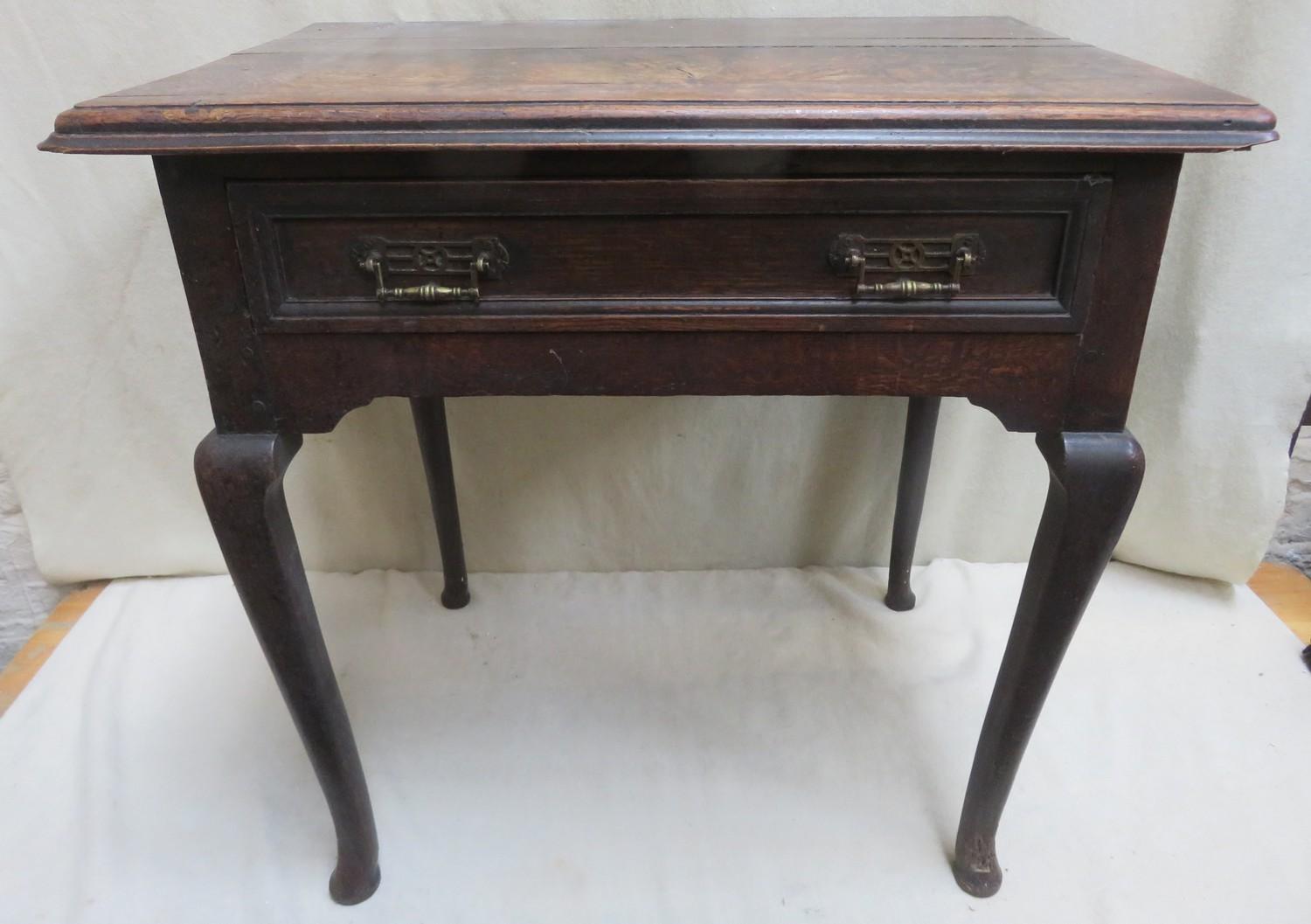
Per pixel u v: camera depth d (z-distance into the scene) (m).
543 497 1.26
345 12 0.99
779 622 1.20
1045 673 0.74
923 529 1.29
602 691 1.10
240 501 0.67
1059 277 0.62
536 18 1.00
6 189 1.04
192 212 0.60
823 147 0.56
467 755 1.02
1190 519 1.19
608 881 0.88
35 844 0.92
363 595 1.26
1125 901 0.85
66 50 0.99
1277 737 1.02
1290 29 0.93
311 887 0.88
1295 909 0.84
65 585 1.31
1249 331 1.07
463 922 0.85
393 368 0.66
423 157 0.59
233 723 1.06
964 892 0.87
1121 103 0.56
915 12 1.00
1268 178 0.99
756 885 0.87
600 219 0.61
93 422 1.18
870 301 0.63
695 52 0.76
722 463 1.23
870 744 1.02
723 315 0.63
